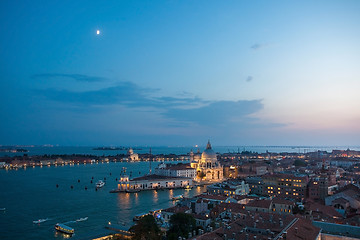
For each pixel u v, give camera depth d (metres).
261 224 136.12
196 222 181.88
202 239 117.00
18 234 194.50
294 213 199.75
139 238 148.25
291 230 122.19
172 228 162.38
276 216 147.62
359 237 133.00
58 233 195.88
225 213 194.50
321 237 137.50
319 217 177.38
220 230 129.00
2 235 192.38
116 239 172.00
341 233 138.38
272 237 121.31
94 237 177.25
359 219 170.38
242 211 186.88
